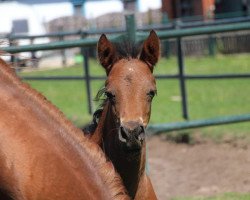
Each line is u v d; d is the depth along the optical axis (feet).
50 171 11.44
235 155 33.27
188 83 61.41
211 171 31.37
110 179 11.69
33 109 12.07
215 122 27.55
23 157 11.38
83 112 45.29
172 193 28.45
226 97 51.06
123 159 18.47
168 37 26.25
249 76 34.45
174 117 41.65
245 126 37.29
